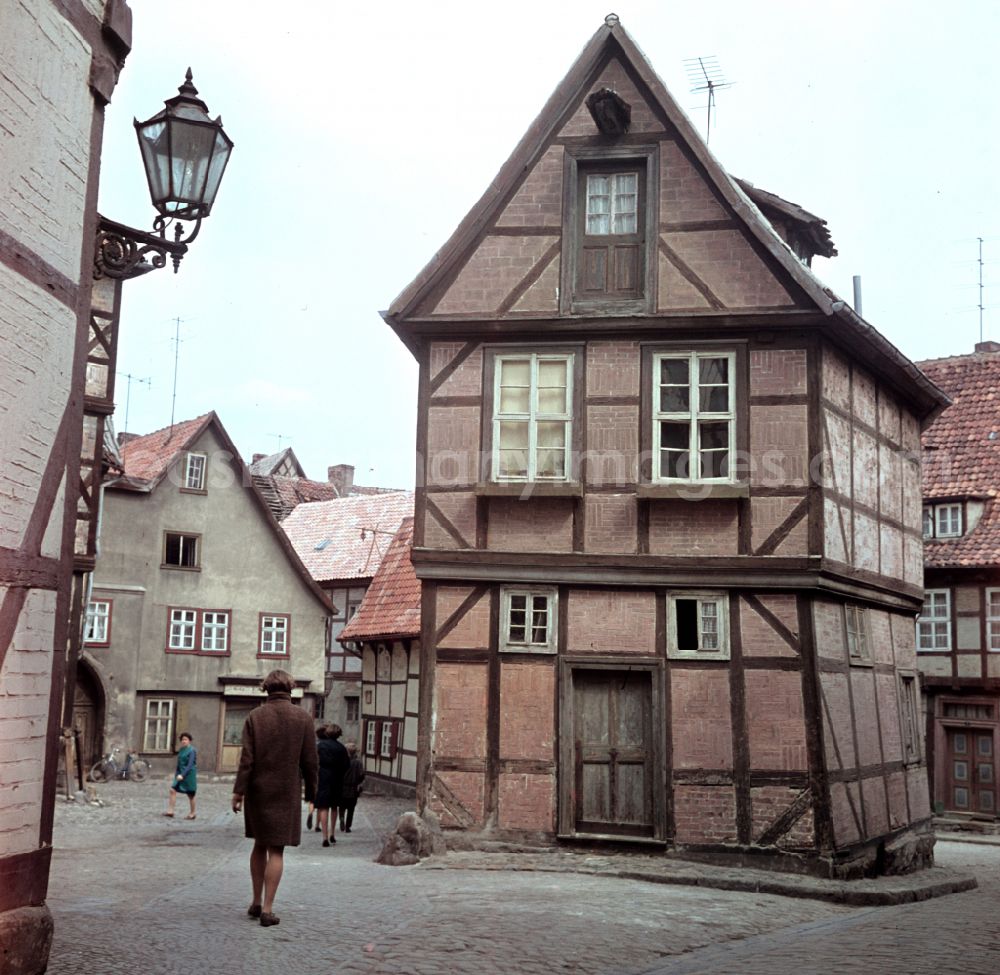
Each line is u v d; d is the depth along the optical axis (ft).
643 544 47.50
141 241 26.23
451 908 32.19
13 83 19.39
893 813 53.01
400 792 91.97
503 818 46.98
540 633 47.91
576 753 47.50
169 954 23.95
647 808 46.70
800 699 45.85
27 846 20.35
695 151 48.67
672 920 32.50
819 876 44.55
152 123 26.45
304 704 117.50
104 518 105.91
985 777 88.12
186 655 110.01
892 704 55.42
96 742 104.22
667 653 46.93
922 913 38.34
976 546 88.84
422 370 50.29
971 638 88.84
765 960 27.66
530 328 48.98
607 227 49.67
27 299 19.95
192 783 69.82
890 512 57.36
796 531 46.60
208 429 113.91
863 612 52.90
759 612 46.62
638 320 48.21
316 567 142.41
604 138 49.88
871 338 50.49
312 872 40.50
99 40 22.61
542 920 30.83
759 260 47.93
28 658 20.25
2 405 19.19
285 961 23.94
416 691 91.30
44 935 20.51
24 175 19.80
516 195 50.16
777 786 45.50
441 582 48.78
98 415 81.46
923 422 65.51
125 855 45.68
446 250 49.78
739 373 47.78
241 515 114.83
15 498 19.67
